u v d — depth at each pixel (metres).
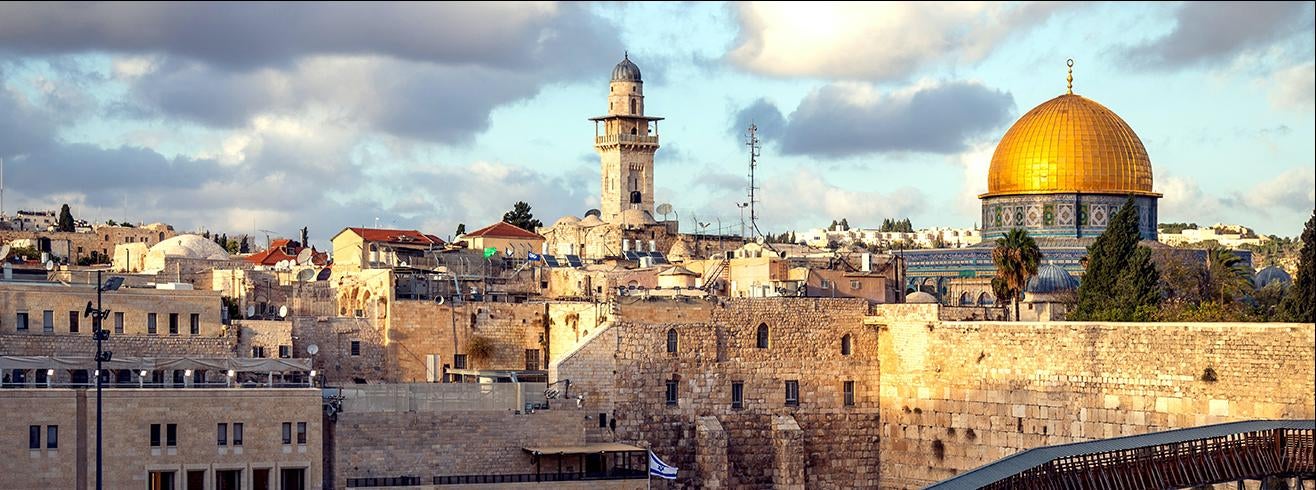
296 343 167.12
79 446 145.25
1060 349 161.50
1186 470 131.75
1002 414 166.12
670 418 170.88
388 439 156.38
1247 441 134.00
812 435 175.88
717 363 173.00
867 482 177.50
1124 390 156.75
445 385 158.62
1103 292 187.88
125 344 158.12
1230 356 149.75
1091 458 131.00
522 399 161.12
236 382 158.75
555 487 157.38
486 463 159.25
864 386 177.75
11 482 143.00
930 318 173.62
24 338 154.75
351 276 184.50
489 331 173.00
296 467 150.38
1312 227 157.75
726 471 170.50
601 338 168.25
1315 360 142.75
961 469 169.88
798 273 195.62
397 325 170.12
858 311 178.25
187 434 147.38
